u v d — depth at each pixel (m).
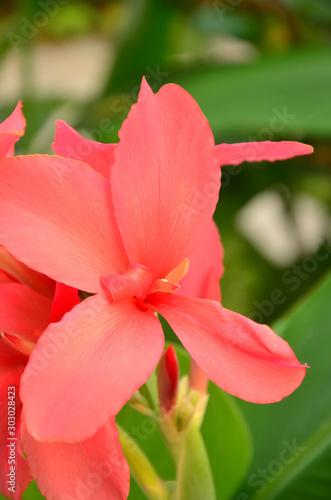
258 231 1.00
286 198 0.89
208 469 0.40
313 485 0.45
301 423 0.47
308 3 0.73
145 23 0.80
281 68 0.60
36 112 0.85
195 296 0.40
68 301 0.36
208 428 0.45
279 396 0.36
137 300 0.37
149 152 0.37
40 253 0.35
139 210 0.37
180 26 0.92
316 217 0.99
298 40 0.83
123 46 0.80
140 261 0.37
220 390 0.45
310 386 0.48
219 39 1.03
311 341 0.49
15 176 0.35
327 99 0.56
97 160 0.39
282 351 0.36
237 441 0.45
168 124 0.37
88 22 1.84
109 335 0.35
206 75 0.63
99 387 0.34
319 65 0.59
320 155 0.79
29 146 0.81
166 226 0.37
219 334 0.36
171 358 0.38
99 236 0.36
